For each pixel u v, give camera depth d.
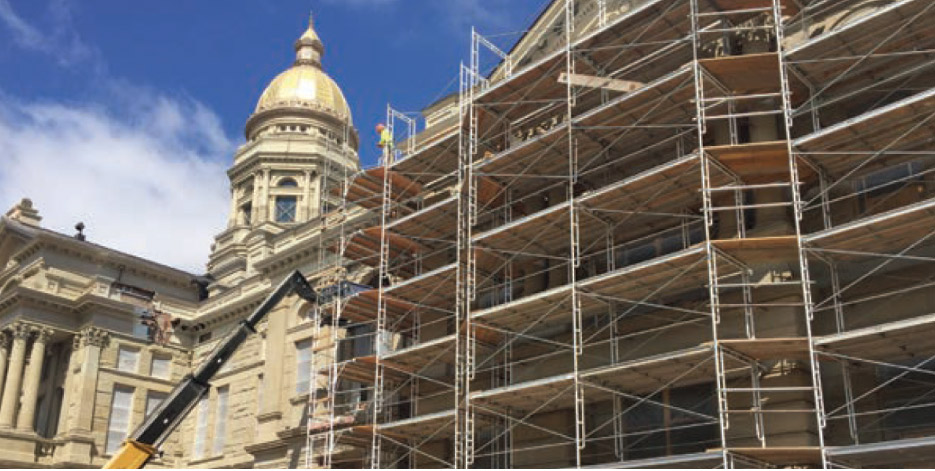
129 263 67.88
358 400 48.47
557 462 35.59
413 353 40.75
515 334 36.41
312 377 48.28
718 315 29.16
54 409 63.75
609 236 36.28
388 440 42.19
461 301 40.59
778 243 29.39
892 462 27.22
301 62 112.88
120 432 62.47
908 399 28.23
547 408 36.38
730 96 32.69
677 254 30.66
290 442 50.56
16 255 67.50
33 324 62.31
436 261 45.69
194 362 66.12
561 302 34.53
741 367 30.48
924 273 28.66
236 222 96.81
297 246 56.19
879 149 29.97
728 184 32.97
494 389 35.06
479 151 43.50
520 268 40.72
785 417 29.45
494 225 42.31
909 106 27.70
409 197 47.62
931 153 27.59
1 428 59.03
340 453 46.88
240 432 56.88
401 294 43.22
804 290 28.05
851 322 29.64
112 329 64.00
